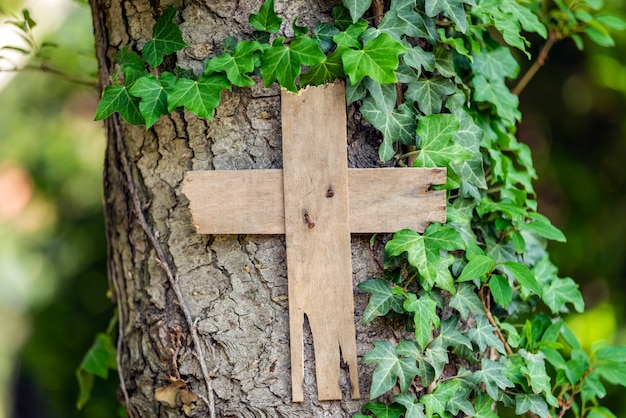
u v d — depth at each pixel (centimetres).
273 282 151
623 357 165
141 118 149
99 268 359
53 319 355
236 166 151
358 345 151
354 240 151
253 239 151
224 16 151
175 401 155
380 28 148
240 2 151
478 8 157
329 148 148
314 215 149
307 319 150
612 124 313
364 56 144
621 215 309
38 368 355
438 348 151
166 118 154
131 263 159
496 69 165
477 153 155
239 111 151
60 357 352
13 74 389
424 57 150
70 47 298
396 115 150
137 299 158
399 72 150
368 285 149
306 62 145
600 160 314
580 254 301
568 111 314
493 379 152
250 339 152
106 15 160
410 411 148
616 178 312
